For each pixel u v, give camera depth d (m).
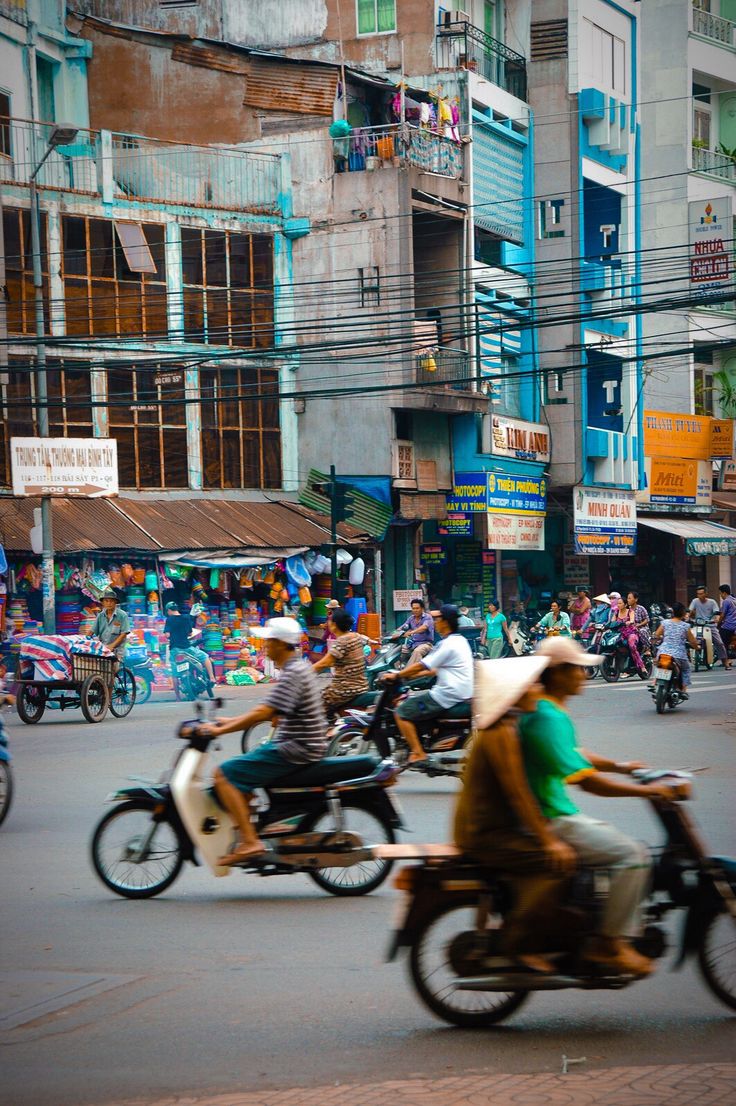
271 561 33.19
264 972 7.74
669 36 50.78
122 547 30.80
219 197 38.28
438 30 40.09
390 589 39.31
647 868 6.65
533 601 45.16
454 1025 6.69
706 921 6.86
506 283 42.06
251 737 18.08
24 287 32.78
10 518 30.53
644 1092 5.63
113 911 9.32
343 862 9.62
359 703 15.80
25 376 32.81
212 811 9.62
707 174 51.62
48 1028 6.71
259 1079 5.93
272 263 37.59
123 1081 5.92
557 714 6.68
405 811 13.35
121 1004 7.10
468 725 14.72
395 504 37.88
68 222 33.53
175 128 39.03
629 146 46.34
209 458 35.91
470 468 39.66
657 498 47.53
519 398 43.09
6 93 35.12
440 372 37.91
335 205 37.69
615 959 6.54
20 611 29.86
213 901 9.68
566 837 6.61
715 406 52.03
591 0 44.00
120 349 34.19
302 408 37.75
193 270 35.91
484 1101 5.54
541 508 42.94
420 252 39.75
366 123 39.66
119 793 9.83
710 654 32.75
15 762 17.19
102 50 39.28
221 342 36.12
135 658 27.03
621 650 30.70
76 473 28.19
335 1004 7.09
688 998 7.18
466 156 39.84
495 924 6.67
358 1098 5.61
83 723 22.45
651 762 16.95
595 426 45.97
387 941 8.45
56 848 11.52
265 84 38.59
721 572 51.91
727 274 27.44
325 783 9.75
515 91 43.72
